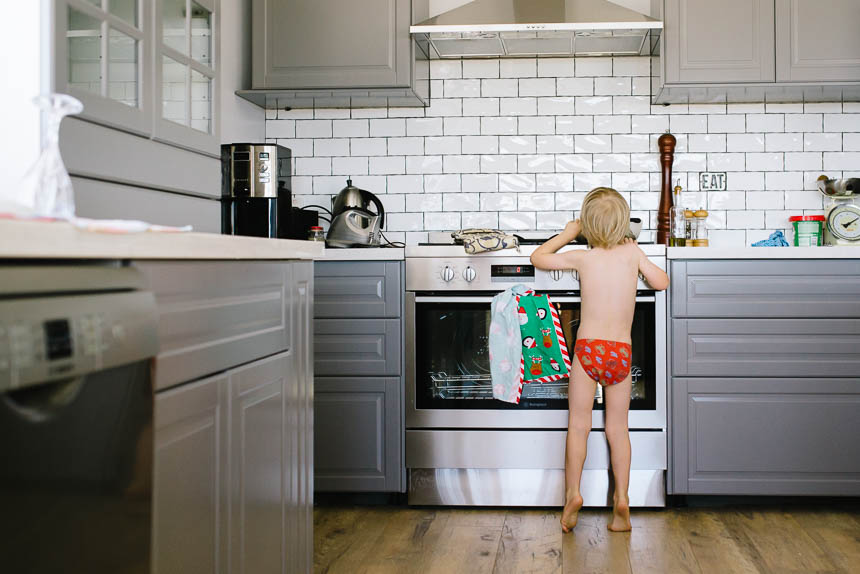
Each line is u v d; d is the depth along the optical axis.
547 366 2.74
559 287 2.80
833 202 3.31
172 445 1.04
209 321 1.15
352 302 2.87
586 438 2.64
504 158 3.45
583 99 3.42
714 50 3.05
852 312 2.75
